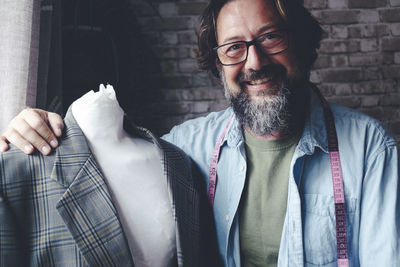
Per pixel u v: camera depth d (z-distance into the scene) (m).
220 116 1.19
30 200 0.69
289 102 0.98
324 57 2.21
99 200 0.72
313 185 0.97
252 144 1.04
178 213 0.81
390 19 2.19
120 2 2.06
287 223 0.95
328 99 2.21
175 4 2.20
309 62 1.14
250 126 1.00
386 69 2.20
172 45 2.20
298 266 0.93
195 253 0.85
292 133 1.01
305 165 0.98
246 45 0.96
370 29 2.20
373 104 2.21
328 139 0.99
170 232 0.81
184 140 1.15
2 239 0.64
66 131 0.78
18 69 0.92
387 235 0.88
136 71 2.18
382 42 2.20
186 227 0.83
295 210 0.94
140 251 0.77
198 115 2.21
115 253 0.70
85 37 1.60
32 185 0.70
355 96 2.21
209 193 1.05
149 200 0.80
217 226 1.03
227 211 1.02
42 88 1.17
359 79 2.21
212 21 1.13
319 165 0.98
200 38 1.18
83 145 0.76
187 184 0.90
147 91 2.20
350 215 0.94
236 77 0.99
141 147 0.86
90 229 0.69
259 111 0.97
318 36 1.17
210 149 1.10
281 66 0.97
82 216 0.69
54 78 1.32
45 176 0.71
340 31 2.20
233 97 1.02
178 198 0.84
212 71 1.24
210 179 1.06
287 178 0.99
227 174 1.04
